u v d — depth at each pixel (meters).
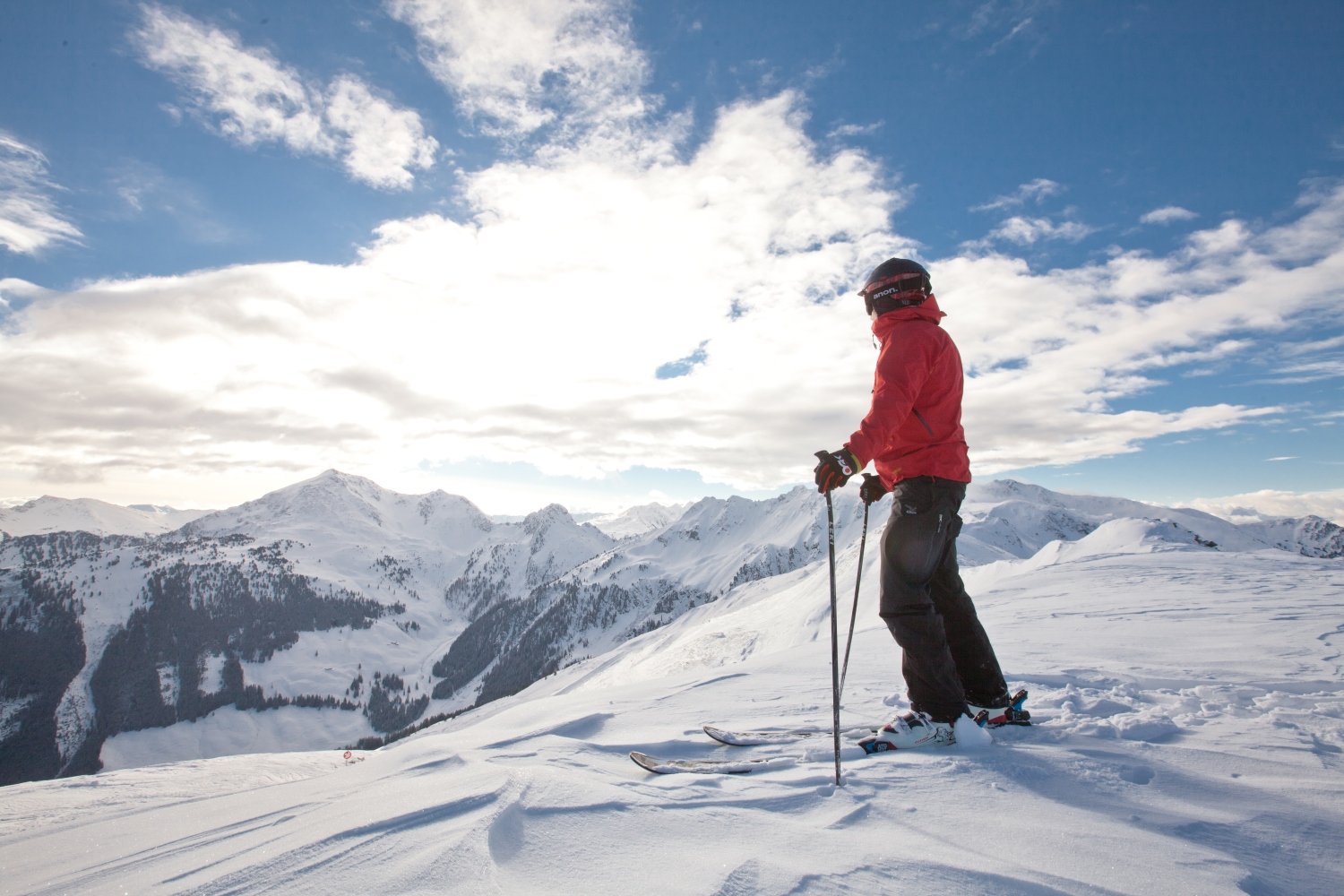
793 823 1.66
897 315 2.71
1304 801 1.72
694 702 3.83
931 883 1.30
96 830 2.73
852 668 4.58
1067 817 1.66
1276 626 5.07
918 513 2.63
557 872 1.40
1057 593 9.70
